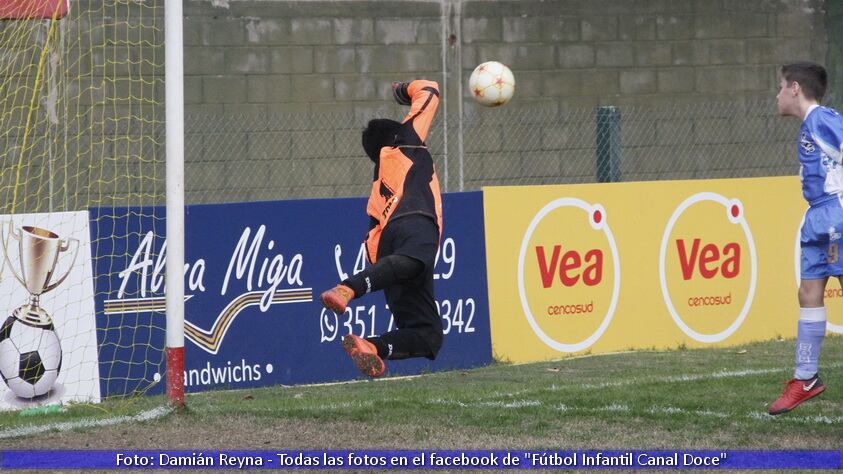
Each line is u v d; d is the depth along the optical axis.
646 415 23.42
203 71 51.72
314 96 53.28
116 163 42.69
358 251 33.09
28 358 27.20
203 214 30.55
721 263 38.72
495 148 54.53
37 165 42.25
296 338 31.86
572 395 26.62
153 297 29.52
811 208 22.12
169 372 24.47
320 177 52.56
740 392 26.36
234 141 51.41
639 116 57.03
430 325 20.55
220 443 21.31
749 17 58.91
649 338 37.56
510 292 35.31
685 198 38.22
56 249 27.78
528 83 55.81
